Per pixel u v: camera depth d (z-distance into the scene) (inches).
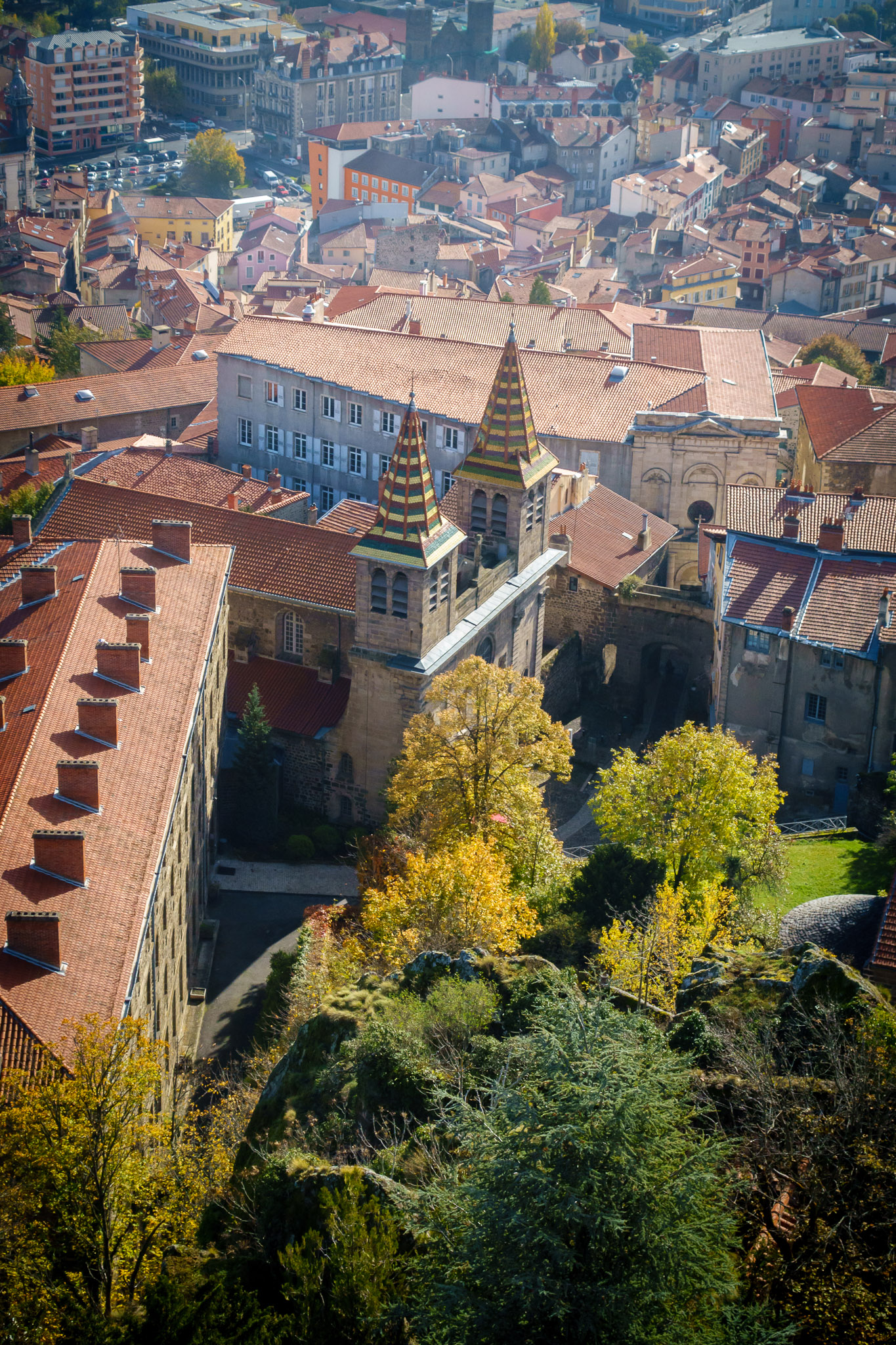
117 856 2506.2
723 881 3002.0
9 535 4660.4
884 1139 1573.6
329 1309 1491.1
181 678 3122.5
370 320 6776.6
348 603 3841.0
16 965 2208.4
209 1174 1973.4
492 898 2593.5
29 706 2829.7
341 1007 2128.4
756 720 3946.9
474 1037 1967.3
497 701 3179.1
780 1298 1470.2
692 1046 1833.2
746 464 5374.0
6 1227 1808.6
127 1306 1715.1
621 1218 1298.0
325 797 3882.9
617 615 4635.8
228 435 5984.3
